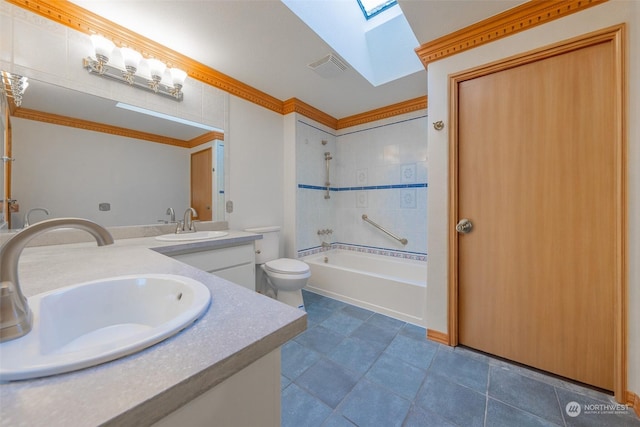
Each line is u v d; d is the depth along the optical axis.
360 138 3.14
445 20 1.52
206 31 1.64
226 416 0.43
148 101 1.77
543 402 1.24
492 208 1.60
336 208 3.38
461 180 1.71
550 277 1.44
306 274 2.20
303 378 1.42
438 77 1.75
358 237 3.18
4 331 0.42
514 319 1.55
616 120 1.24
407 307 2.10
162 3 1.40
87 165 1.53
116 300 0.73
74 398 0.31
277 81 2.29
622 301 1.23
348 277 2.48
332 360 1.58
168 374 0.35
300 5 1.54
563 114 1.39
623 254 1.23
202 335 0.45
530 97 1.47
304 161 2.88
